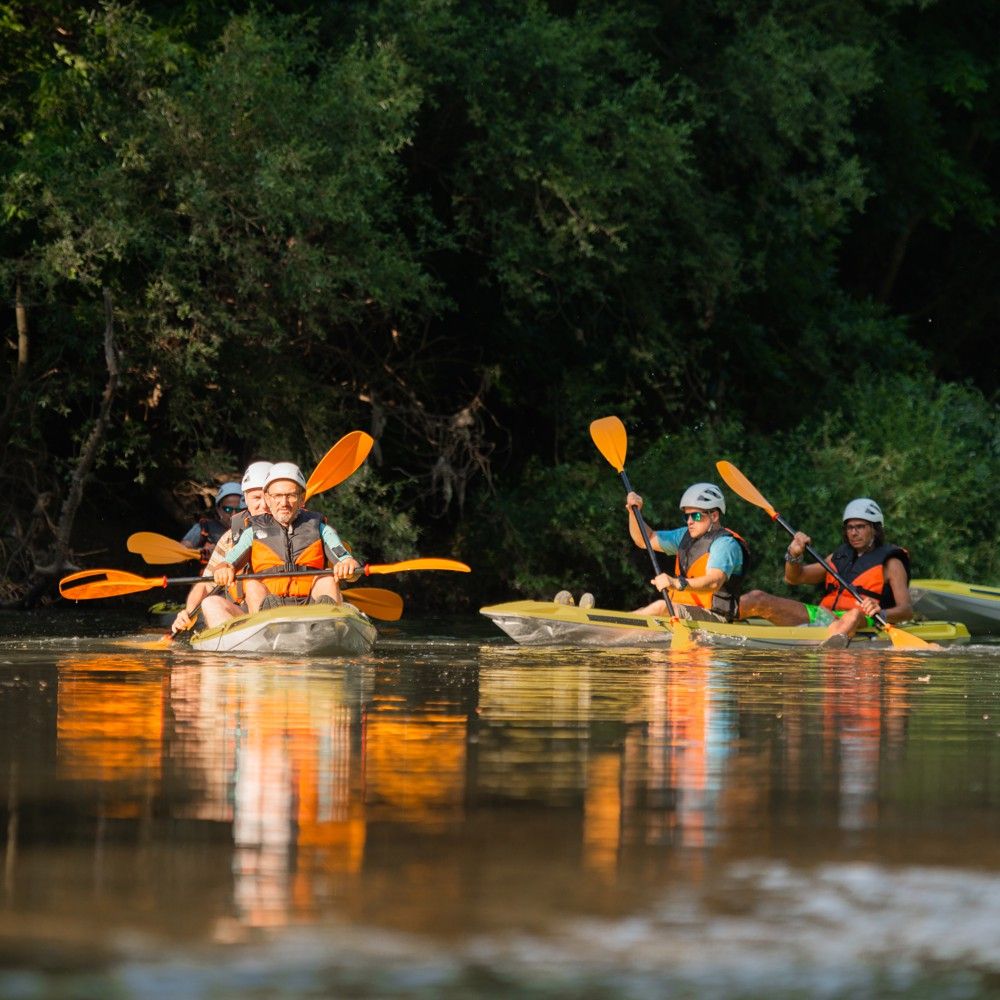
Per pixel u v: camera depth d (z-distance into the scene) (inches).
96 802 367.9
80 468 1498.5
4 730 501.4
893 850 322.7
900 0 2188.7
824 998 226.5
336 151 1483.8
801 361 2112.5
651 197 1774.1
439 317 1688.0
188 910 269.7
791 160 2230.6
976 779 415.5
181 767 421.1
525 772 420.2
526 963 241.1
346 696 634.8
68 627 1202.0
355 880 292.2
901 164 2418.8
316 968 237.1
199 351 1471.5
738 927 263.0
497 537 1775.3
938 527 1937.7
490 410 1932.8
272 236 1471.5
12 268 1429.6
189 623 982.4
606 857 313.6
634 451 1958.7
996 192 2733.8
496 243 1673.2
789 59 1899.6
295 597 953.5
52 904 273.6
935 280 2790.4
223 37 1461.6
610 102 1722.4
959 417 2169.0
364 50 1513.3
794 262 2112.5
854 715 580.1
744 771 427.2
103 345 1498.5
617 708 596.7
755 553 1833.2
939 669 839.7
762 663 877.8
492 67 1658.5
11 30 1475.1
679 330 1977.1
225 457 1583.4
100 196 1407.5
